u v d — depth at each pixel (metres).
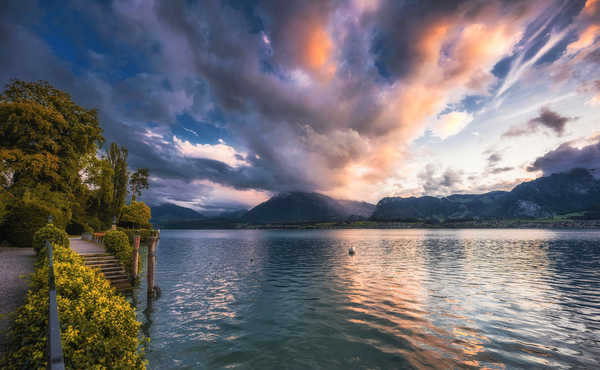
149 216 64.69
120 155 58.34
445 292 19.31
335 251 56.03
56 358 2.31
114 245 20.42
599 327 12.45
